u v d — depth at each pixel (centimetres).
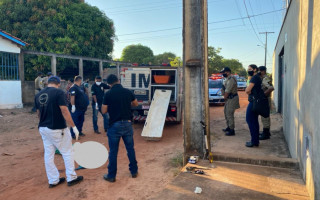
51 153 454
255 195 342
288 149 588
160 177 493
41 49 2142
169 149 690
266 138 684
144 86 946
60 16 2273
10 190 445
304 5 428
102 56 2627
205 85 482
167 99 920
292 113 547
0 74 1334
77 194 427
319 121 289
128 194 423
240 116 1124
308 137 354
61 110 441
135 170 494
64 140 455
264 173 420
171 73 1019
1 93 1326
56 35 2281
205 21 480
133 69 948
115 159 473
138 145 736
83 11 2461
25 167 558
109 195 421
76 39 2347
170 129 956
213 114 1255
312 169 322
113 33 2725
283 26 876
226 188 365
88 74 2591
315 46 325
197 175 412
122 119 468
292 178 398
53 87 454
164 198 340
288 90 651
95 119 870
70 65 2303
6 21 2195
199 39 486
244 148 595
